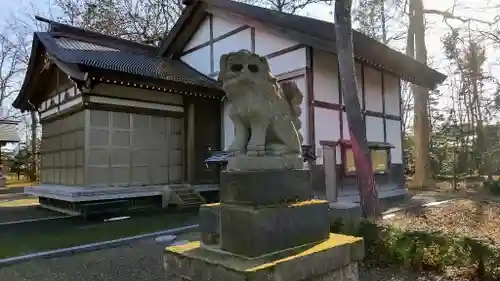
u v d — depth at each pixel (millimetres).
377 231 5414
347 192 11508
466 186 16609
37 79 12445
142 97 11094
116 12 20797
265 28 11453
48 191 10664
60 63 9648
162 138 11562
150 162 11211
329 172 10922
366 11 15109
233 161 2979
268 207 2719
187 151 11930
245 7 12141
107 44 13750
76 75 9164
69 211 10477
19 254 6043
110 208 9977
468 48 21953
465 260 4645
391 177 13641
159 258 5781
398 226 5359
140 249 6402
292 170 2994
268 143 3109
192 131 11992
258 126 3000
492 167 20203
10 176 30656
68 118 11141
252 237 2559
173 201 11086
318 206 3062
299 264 2574
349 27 7480
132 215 9789
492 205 10617
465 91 26562
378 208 7172
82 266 5449
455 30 15805
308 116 10570
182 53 15148
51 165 12406
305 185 3111
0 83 27141
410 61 12648
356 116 7367
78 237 7285
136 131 10961
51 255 5984
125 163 10648
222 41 13367
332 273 2836
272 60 11641
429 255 4953
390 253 5219
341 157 11492
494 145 22438
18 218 9750
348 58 7430
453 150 23250
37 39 11320
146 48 15164
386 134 13758
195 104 12203
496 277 4375
